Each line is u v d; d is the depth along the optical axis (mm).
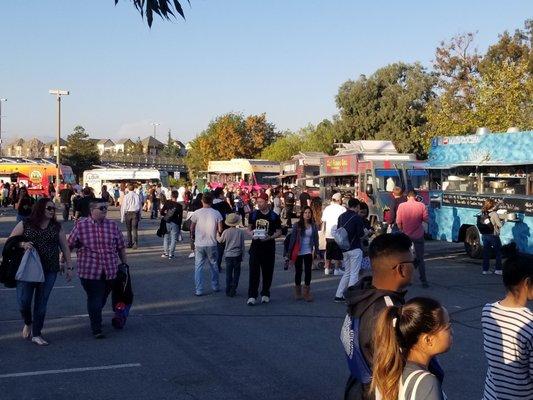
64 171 54562
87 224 8805
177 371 7426
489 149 16891
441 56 42281
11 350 8281
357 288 3650
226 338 8969
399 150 53844
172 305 11320
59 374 7289
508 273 3924
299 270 11727
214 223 12391
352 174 26172
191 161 81000
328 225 14969
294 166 36750
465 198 17750
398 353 2932
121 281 9297
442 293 12695
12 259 8406
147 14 4418
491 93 33750
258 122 78562
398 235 3680
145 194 43219
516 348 3832
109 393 6656
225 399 6484
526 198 15352
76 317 10273
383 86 56750
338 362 7801
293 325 9781
